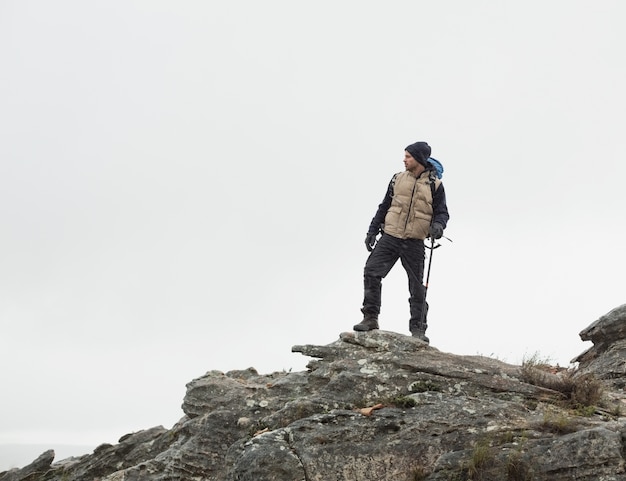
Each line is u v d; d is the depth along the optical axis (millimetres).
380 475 9180
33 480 13602
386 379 10641
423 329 11812
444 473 8805
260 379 12750
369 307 11773
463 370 10609
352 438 9484
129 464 12516
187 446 11031
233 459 10250
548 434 8930
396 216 11859
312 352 11617
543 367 12555
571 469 8328
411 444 9344
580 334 13234
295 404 10547
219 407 11484
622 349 12281
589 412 9664
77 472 13055
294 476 9094
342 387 10641
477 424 9438
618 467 8180
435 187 11867
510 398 10203
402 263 11938
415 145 11938
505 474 8516
